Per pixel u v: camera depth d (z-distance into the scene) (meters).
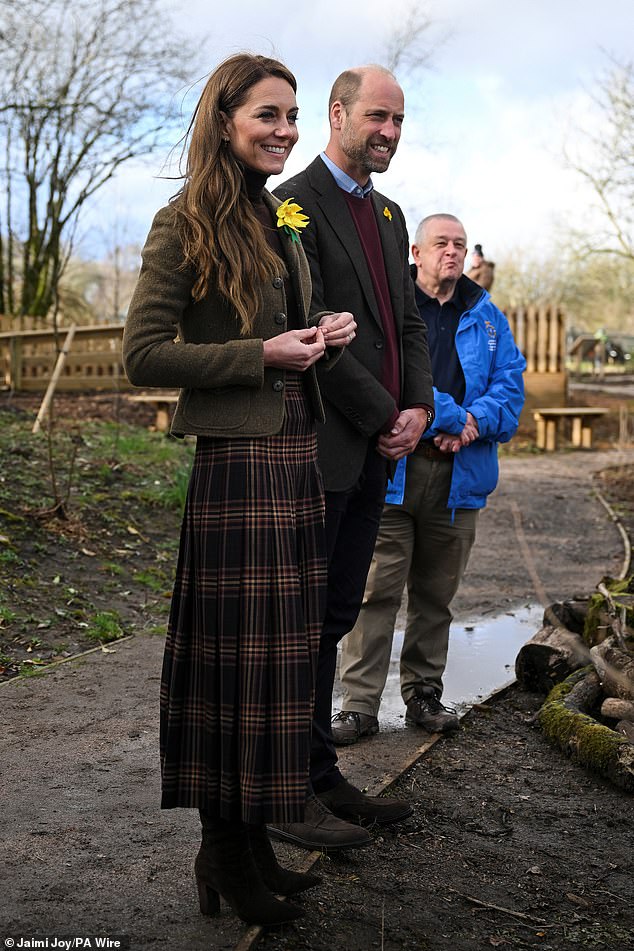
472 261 8.46
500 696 4.68
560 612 5.09
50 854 2.93
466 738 4.15
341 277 3.19
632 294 34.22
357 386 3.04
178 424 2.55
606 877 3.04
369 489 3.22
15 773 3.54
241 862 2.57
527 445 15.46
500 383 4.18
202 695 2.51
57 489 7.73
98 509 7.69
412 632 4.21
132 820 3.19
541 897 2.90
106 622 5.46
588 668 4.50
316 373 2.80
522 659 4.75
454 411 3.94
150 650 5.15
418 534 4.12
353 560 3.19
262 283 2.53
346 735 3.96
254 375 2.44
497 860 3.11
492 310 4.27
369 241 3.29
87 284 22.80
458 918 2.75
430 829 3.29
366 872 2.97
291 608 2.49
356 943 2.57
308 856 2.97
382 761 3.80
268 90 2.53
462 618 6.25
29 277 21.12
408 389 3.39
